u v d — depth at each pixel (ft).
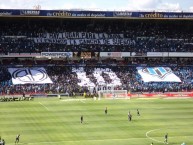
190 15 484.33
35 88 404.16
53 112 313.32
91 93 400.67
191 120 293.84
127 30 496.23
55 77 425.69
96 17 467.52
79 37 476.95
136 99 384.27
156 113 316.60
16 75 420.36
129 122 284.00
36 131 255.09
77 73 436.76
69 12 460.14
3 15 447.83
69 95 400.67
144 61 475.72
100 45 471.21
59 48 459.32
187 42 491.31
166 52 476.54
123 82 429.38
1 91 394.52
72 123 277.85
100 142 232.32
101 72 443.32
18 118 289.74
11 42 456.45
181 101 375.86
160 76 445.37
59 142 230.89
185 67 467.93
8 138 238.48
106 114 309.22
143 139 240.94
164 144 231.09
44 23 481.46
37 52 451.12
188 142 236.02
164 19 489.67
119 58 473.26
